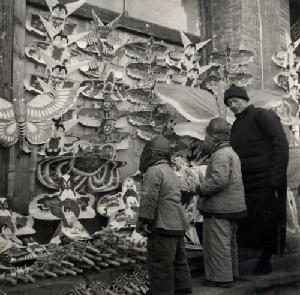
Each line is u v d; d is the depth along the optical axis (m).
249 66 6.73
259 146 4.63
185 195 5.49
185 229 3.75
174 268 3.88
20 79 4.73
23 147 4.71
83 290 3.76
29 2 5.01
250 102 5.96
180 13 6.75
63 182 4.84
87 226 5.22
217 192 4.13
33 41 4.99
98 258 4.10
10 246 4.12
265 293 4.52
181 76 6.10
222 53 6.34
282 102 6.61
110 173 5.30
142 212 3.58
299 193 6.27
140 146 5.86
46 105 4.65
